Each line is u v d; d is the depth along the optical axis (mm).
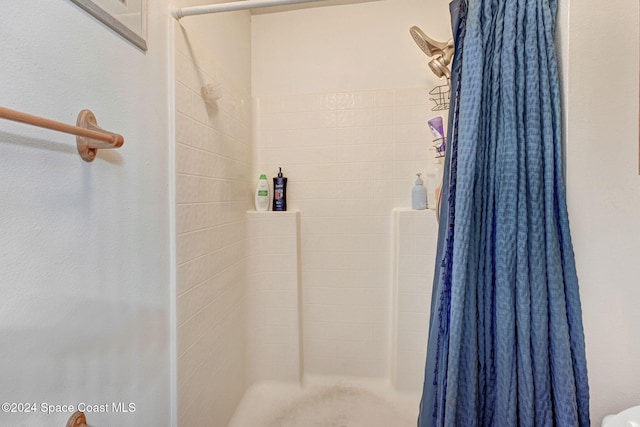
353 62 1714
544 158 656
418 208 1591
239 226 1569
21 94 520
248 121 1708
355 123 1714
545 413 654
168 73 971
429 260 1561
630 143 667
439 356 794
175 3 1008
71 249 615
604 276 684
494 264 697
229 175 1445
